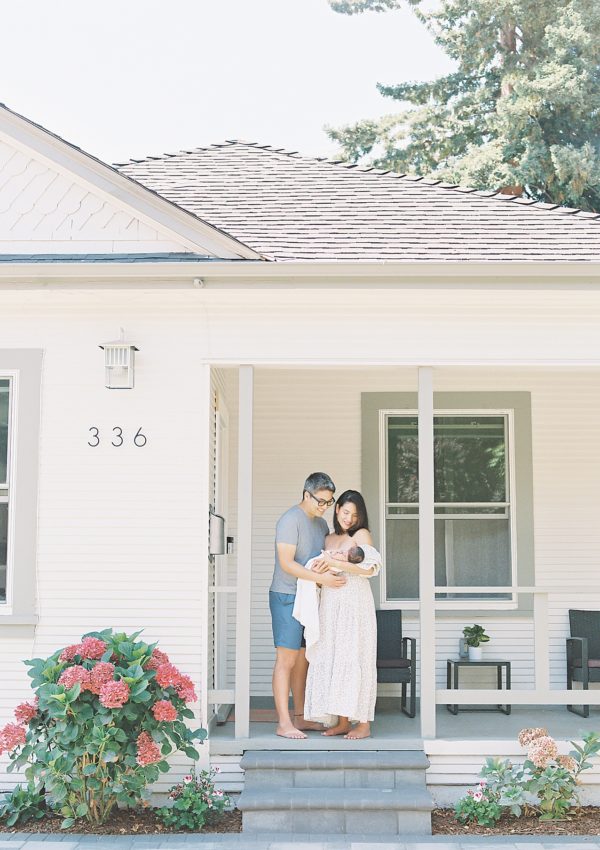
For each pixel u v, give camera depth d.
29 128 7.50
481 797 6.62
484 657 9.16
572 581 9.27
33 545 7.21
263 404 9.45
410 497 9.39
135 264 6.98
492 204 9.13
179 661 7.09
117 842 6.12
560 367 7.39
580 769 6.72
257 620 9.26
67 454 7.29
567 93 19.73
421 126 21.89
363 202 9.14
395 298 7.31
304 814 6.41
